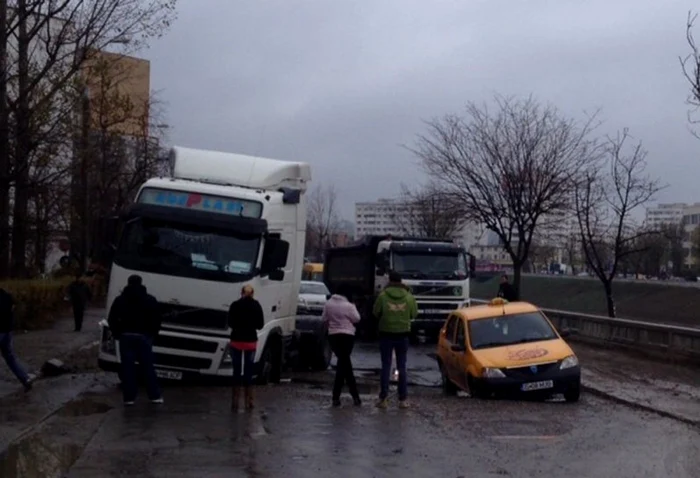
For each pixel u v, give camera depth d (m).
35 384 17.56
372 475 9.73
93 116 42.03
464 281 32.31
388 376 15.04
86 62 29.84
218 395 16.17
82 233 43.47
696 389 18.20
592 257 44.34
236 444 11.31
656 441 12.07
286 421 13.21
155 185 17.16
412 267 32.06
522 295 63.00
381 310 15.02
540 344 17.58
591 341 28.22
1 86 26.11
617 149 70.12
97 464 9.99
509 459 10.66
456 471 9.97
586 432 12.74
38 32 27.70
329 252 40.72
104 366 16.77
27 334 28.80
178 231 16.81
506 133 42.12
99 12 27.84
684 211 142.38
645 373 20.95
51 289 34.12
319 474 9.73
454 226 50.62
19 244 33.31
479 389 16.91
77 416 13.65
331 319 15.20
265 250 17.03
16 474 9.65
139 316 14.61
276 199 17.83
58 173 30.61
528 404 16.11
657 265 80.19
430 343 32.97
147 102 49.44
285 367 20.70
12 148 27.42
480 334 18.08
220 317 16.59
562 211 40.09
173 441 11.41
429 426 12.98
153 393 14.84
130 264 16.64
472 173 37.41
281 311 18.62
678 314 43.59
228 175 18.38
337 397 15.16
